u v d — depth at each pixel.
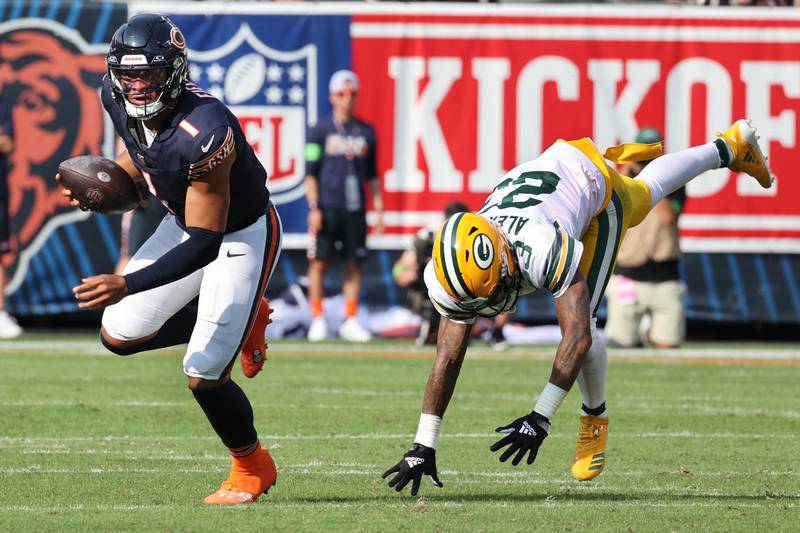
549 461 21.14
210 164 15.94
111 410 26.20
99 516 15.93
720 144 21.91
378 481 18.95
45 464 20.06
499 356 37.75
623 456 21.67
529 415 15.62
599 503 17.19
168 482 18.62
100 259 40.97
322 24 41.34
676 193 38.97
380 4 41.34
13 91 40.72
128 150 16.70
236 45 41.25
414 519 15.83
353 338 40.53
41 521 15.56
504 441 15.45
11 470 19.48
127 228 38.97
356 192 40.12
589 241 18.31
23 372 32.25
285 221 41.34
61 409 26.17
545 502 17.23
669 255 38.84
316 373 33.06
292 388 30.12
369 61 41.34
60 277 41.00
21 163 40.62
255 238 17.16
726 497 17.78
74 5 40.81
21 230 40.78
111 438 22.84
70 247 40.91
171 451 21.52
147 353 37.31
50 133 40.78
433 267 15.84
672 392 30.67
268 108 41.38
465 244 15.45
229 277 16.89
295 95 41.38
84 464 20.11
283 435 23.45
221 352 16.89
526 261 15.96
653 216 38.94
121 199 17.95
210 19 41.19
